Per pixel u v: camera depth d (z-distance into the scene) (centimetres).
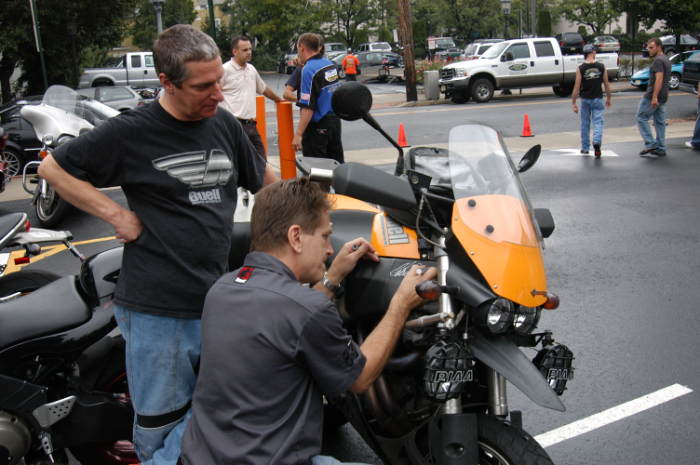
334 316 237
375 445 317
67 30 2969
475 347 281
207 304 245
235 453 227
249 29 5353
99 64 3759
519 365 272
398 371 304
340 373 239
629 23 5378
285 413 232
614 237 780
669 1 3509
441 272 294
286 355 229
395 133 1673
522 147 1397
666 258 704
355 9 5334
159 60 267
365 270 329
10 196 1109
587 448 392
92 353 342
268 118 2153
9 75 3052
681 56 2644
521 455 266
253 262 248
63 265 731
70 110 958
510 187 316
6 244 370
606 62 2692
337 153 832
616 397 443
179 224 282
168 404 292
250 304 235
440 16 6150
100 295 337
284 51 5441
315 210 249
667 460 379
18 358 325
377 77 3847
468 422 270
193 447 236
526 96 2598
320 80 780
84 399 327
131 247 287
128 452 344
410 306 277
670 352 501
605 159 1232
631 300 598
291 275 246
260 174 325
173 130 279
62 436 325
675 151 1290
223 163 294
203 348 241
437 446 284
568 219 859
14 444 312
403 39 2569
